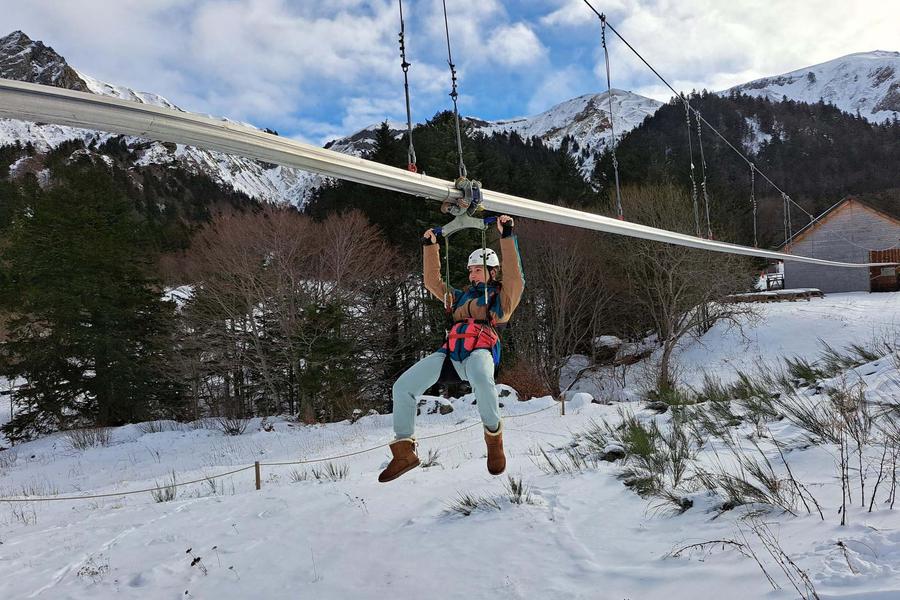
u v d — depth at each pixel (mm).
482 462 9547
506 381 25375
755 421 7906
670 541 4402
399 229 31297
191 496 9984
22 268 26484
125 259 27953
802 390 10281
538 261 30375
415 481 8109
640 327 36188
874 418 6254
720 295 30297
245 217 25531
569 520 5406
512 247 3521
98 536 7055
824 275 42594
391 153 34750
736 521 4414
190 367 26359
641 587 3707
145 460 16547
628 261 30312
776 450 6242
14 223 27984
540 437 12555
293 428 19234
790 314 32844
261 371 25844
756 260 38656
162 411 29062
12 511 9906
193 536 6559
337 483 8703
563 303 29547
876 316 30719
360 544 5602
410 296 30781
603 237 31781
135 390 27250
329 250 25531
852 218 41781
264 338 25953
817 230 43031
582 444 9539
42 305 26031
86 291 26391
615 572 4031
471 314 3574
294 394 27219
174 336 27312
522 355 27891
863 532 3504
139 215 34188
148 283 28547
